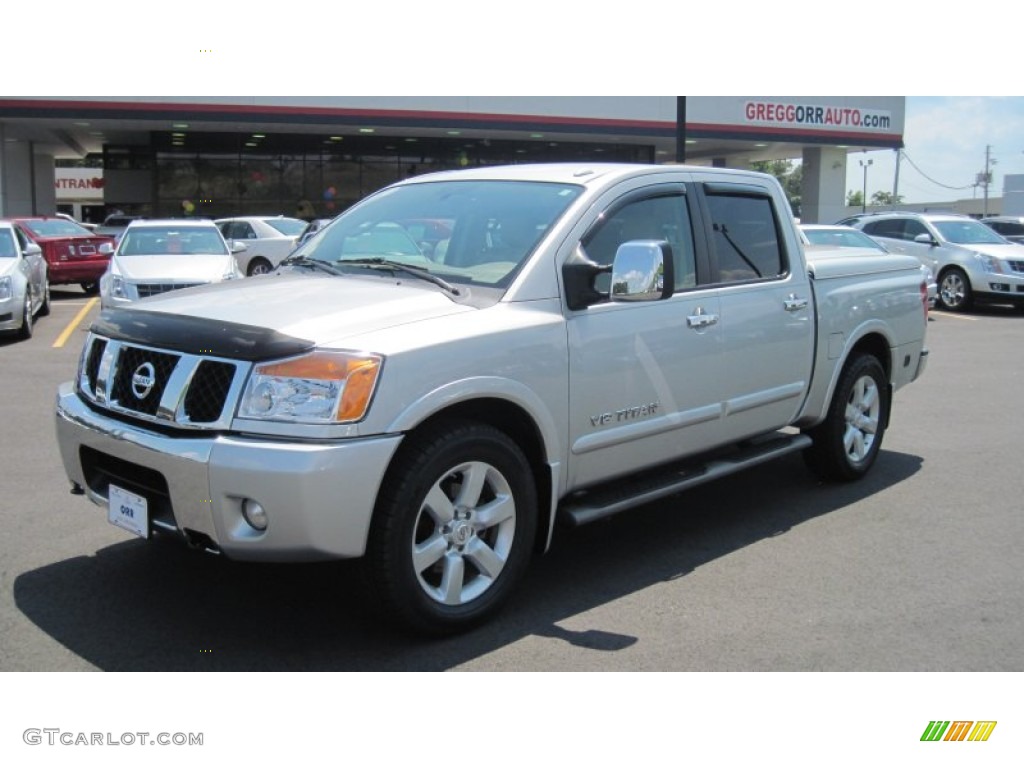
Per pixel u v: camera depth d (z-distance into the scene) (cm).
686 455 500
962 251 1808
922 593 454
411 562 375
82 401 418
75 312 1609
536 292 422
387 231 494
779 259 559
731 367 510
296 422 349
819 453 620
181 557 483
